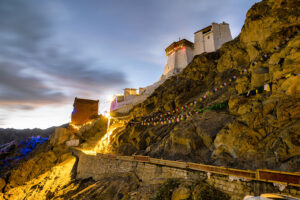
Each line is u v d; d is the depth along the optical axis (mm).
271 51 16500
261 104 13422
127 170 19016
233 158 12258
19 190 32062
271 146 10859
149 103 34062
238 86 17812
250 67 17734
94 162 25797
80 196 16344
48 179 31625
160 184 13570
